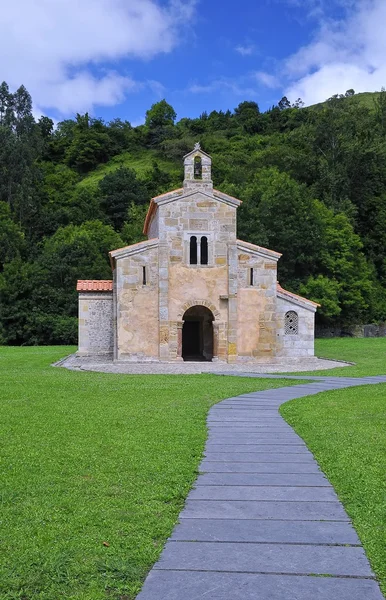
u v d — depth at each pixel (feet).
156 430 39.47
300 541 20.79
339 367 100.12
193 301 108.78
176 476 28.40
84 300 124.98
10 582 17.57
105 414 45.65
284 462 31.81
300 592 17.06
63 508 23.85
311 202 198.59
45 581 17.78
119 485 26.94
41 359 111.96
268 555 19.58
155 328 107.65
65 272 198.08
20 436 37.17
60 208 280.31
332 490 26.81
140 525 22.04
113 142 433.48
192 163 110.11
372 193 246.27
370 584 17.58
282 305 113.09
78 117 441.27
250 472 29.81
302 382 73.31
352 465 30.35
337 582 17.69
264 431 40.27
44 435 37.55
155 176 328.49
